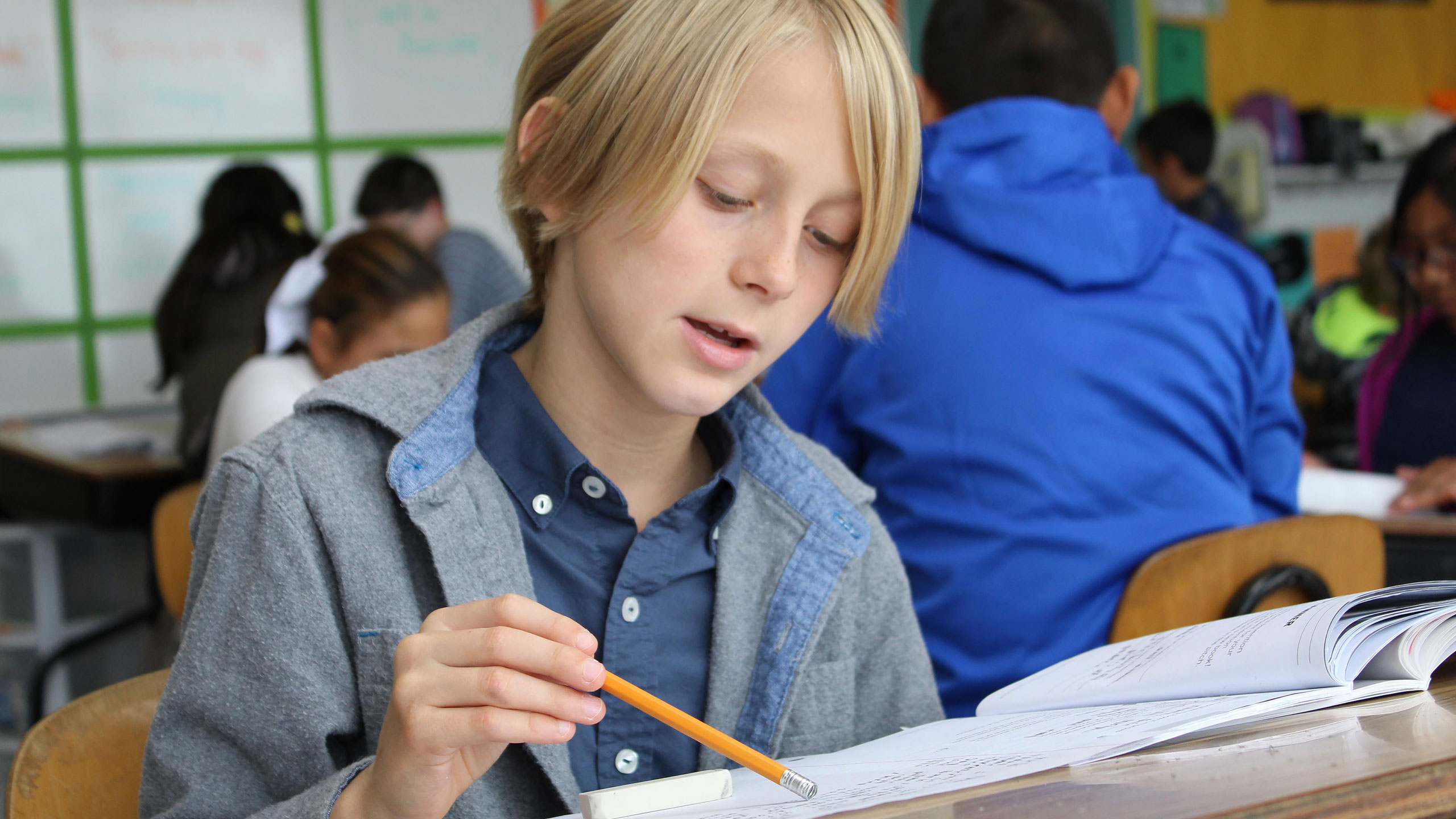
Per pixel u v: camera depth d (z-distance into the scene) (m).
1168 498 1.28
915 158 0.75
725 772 0.62
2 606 2.79
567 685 0.62
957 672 1.27
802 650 0.86
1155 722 0.61
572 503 0.82
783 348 0.75
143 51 3.98
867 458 1.37
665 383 0.73
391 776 0.61
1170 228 1.39
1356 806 0.49
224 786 0.72
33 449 2.85
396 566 0.76
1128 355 1.28
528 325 0.90
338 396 0.78
